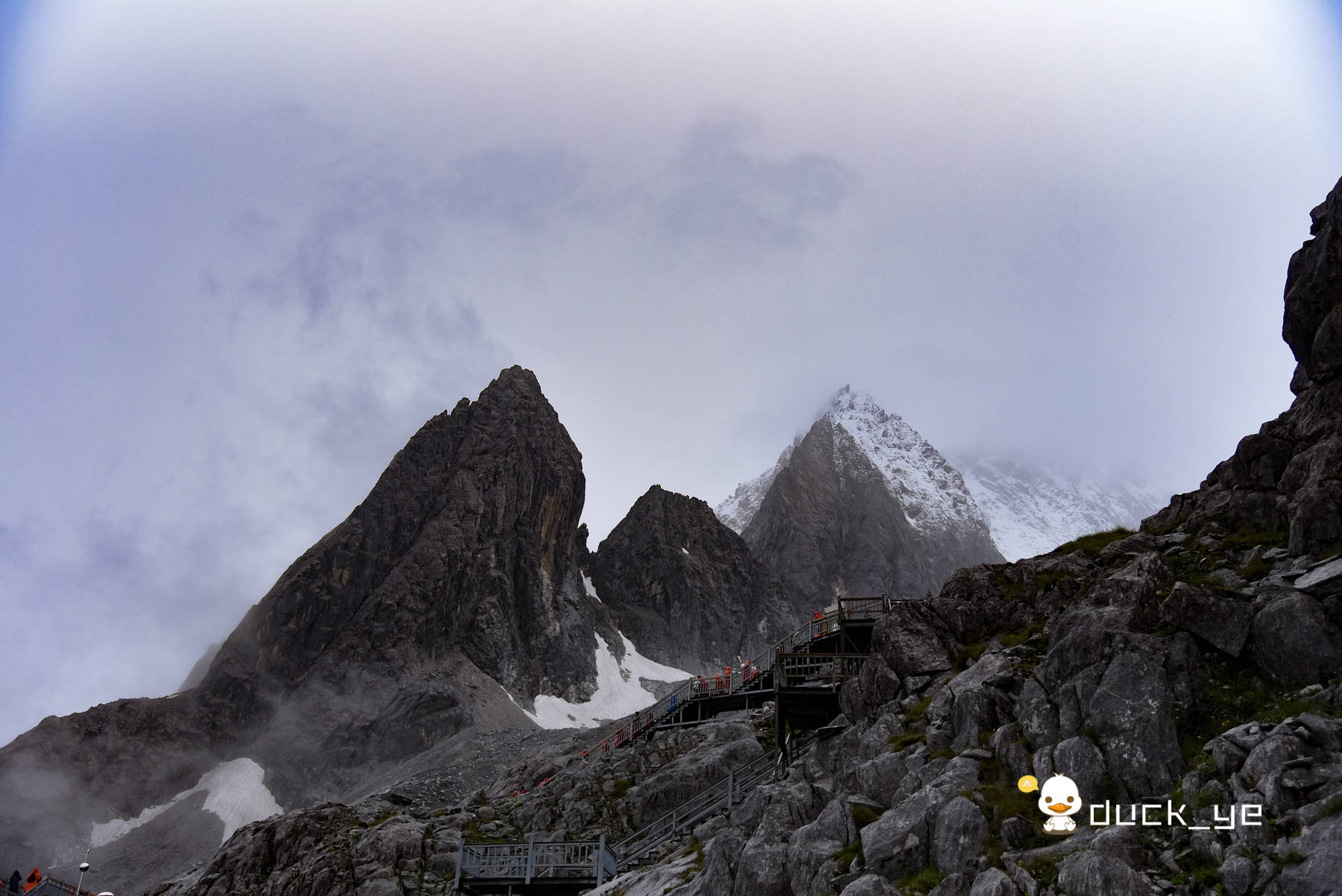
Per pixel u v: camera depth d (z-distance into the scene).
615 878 38.09
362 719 181.12
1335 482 28.67
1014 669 30.89
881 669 36.66
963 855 23.92
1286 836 20.05
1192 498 37.88
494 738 146.25
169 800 161.88
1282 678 24.66
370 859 54.53
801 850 27.31
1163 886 20.62
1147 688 25.16
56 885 74.25
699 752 57.50
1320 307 35.81
